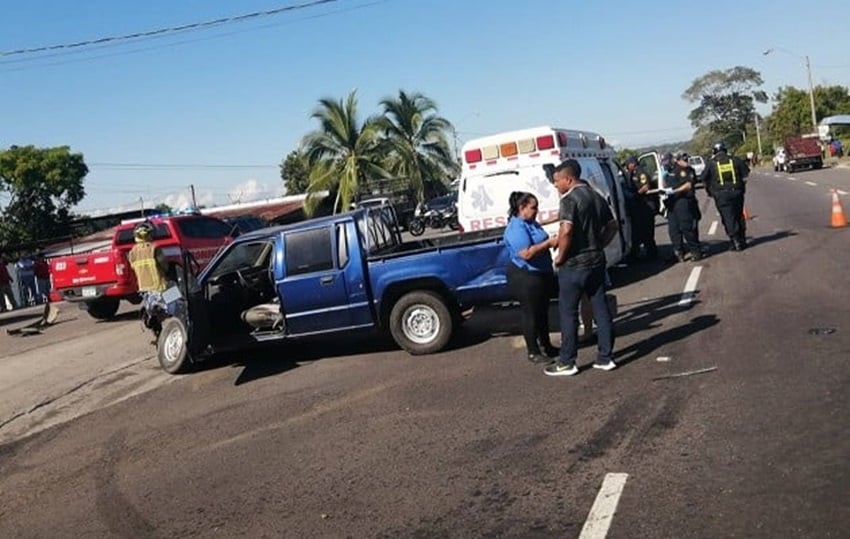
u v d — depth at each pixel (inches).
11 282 930.1
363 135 1849.2
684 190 523.5
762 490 173.8
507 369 308.3
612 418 233.8
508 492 191.5
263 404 306.2
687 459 196.1
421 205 1589.6
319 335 365.7
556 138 462.9
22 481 253.1
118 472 248.5
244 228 885.8
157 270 422.6
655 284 462.3
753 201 1002.7
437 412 263.7
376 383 314.5
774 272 442.9
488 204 474.0
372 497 199.9
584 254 279.3
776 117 3614.7
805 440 197.8
